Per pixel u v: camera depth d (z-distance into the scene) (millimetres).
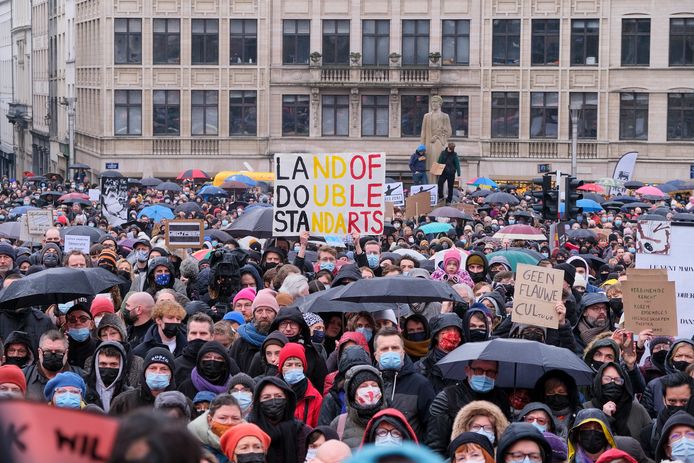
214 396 12500
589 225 47031
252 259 24297
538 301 15820
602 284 24078
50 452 4094
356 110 88938
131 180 70125
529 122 87750
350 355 13305
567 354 13211
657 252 17703
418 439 12930
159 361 12258
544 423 11602
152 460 4074
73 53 104625
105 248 23547
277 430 11570
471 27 87812
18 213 42938
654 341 16047
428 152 65125
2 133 161875
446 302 16969
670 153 86812
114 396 13234
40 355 13375
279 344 13586
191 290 20203
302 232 21812
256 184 68312
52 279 16672
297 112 89438
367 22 88562
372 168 21609
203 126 89812
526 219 46469
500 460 9922
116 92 89938
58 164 114438
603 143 87125
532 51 87500
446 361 12969
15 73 147875
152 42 89438
